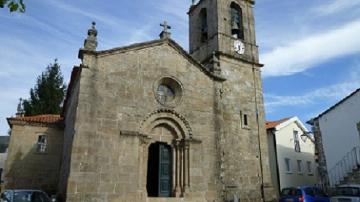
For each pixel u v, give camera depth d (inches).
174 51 815.7
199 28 1097.4
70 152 650.8
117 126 680.4
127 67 733.3
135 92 724.0
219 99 841.5
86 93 668.1
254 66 1017.5
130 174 661.9
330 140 974.4
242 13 1072.2
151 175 844.6
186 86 800.9
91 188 617.0
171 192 725.9
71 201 592.7
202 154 764.6
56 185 975.0
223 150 799.7
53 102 1631.4
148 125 722.2
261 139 932.0
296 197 752.3
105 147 654.5
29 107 1566.2
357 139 904.3
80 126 642.2
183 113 772.6
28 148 986.1
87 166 625.3
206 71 845.2
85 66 684.1
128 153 673.0
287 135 1284.4
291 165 1246.3
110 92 695.1
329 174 952.3
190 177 730.2
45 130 1021.2
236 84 951.6
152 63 770.8
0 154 1727.4
